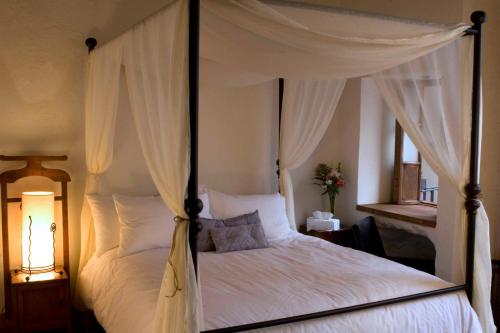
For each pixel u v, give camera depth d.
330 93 3.99
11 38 3.57
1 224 3.64
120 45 2.87
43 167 3.65
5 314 3.61
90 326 3.69
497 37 3.86
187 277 2.10
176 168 2.10
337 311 2.39
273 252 3.56
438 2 3.87
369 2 4.50
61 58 3.73
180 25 2.05
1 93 3.57
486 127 3.87
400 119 3.11
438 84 2.99
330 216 4.62
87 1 3.78
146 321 2.38
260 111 4.54
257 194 4.48
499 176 3.93
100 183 3.77
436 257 3.93
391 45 2.57
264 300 2.49
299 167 4.85
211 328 2.18
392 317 2.53
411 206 4.73
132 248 3.42
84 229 3.69
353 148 4.85
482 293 2.95
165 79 2.21
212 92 4.30
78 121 3.82
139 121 2.50
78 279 3.71
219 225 3.71
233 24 2.30
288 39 2.34
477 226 2.99
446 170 3.02
